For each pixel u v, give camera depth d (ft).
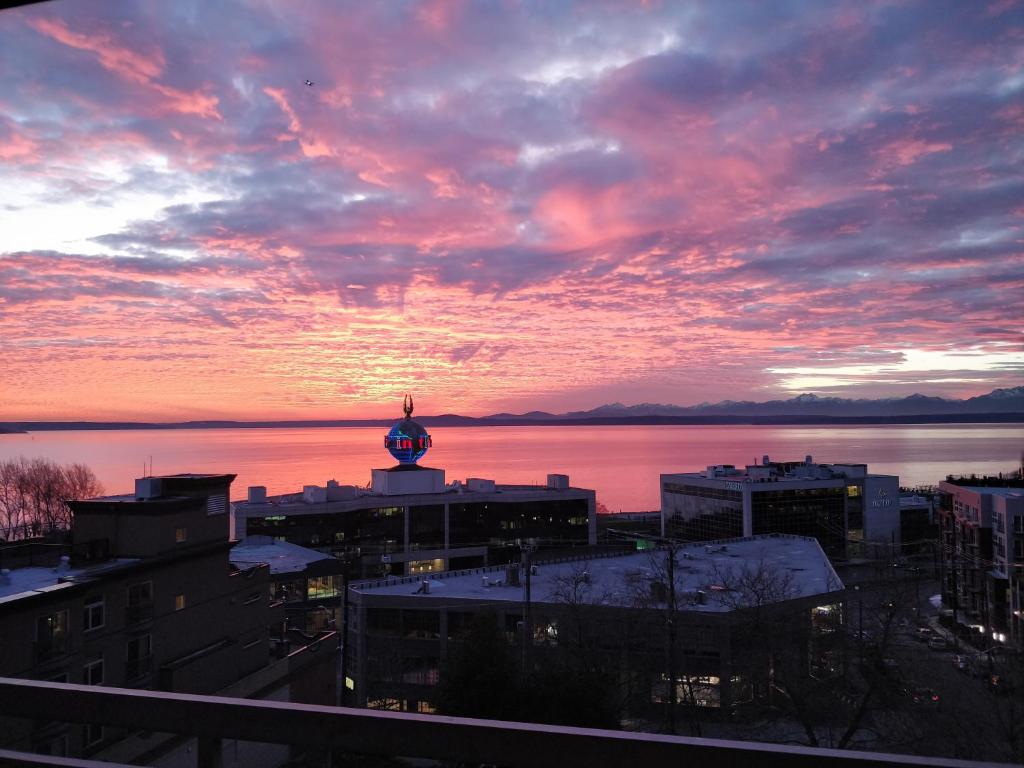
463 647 93.81
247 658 112.16
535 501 339.16
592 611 140.67
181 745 89.86
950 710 116.47
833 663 142.82
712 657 140.97
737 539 259.80
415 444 343.67
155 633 95.96
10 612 75.56
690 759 8.51
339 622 219.00
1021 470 350.84
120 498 114.62
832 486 377.50
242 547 239.91
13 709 11.10
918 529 418.10
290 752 91.76
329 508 306.14
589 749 8.84
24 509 305.53
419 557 320.29
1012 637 211.20
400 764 80.94
